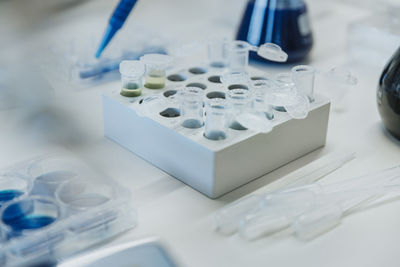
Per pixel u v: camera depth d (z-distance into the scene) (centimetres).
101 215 60
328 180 71
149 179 70
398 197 67
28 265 54
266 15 96
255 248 59
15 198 62
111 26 93
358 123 86
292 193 64
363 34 104
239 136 67
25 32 110
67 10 122
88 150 76
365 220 63
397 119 77
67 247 58
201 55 106
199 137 66
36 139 79
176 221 63
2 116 84
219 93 77
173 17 123
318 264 57
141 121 72
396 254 58
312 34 102
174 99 73
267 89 72
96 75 95
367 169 73
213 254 58
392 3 121
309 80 75
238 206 63
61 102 89
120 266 56
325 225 62
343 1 132
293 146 74
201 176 66
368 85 98
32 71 96
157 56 78
